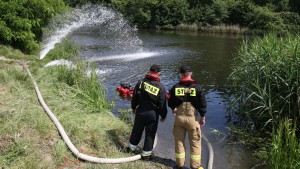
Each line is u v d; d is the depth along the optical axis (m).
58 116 6.27
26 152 4.70
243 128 6.89
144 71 12.16
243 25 33.59
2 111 5.79
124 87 9.03
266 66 6.54
